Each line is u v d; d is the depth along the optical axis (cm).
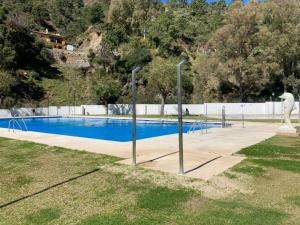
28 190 605
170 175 684
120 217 470
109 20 6575
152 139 1266
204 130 1659
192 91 4428
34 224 452
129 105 3694
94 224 447
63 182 651
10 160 873
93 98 4038
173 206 511
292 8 3847
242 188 596
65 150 995
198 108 3744
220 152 954
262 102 3850
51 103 4009
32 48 4844
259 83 3762
